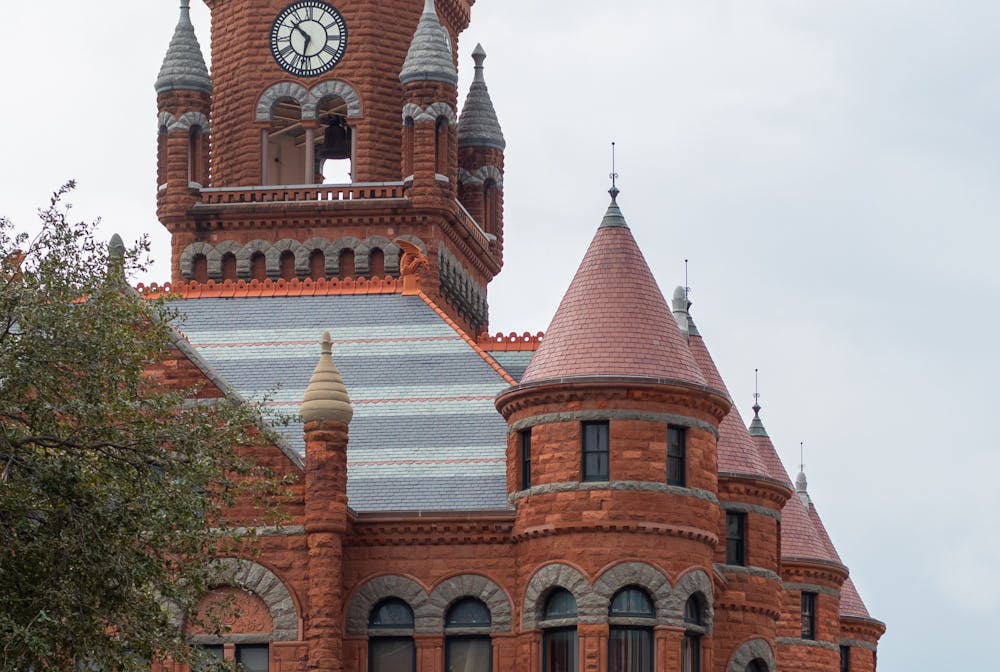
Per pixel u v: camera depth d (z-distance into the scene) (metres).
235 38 113.12
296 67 112.38
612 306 81.31
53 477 58.22
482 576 80.44
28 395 60.47
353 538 80.75
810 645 105.06
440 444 85.06
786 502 99.25
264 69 112.50
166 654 64.00
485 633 80.19
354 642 80.06
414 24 113.12
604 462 79.38
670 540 78.88
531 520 79.44
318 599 78.00
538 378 80.19
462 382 88.75
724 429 93.06
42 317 58.75
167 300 62.91
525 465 81.00
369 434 85.88
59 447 59.75
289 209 109.88
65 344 59.16
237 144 112.50
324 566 78.25
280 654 78.00
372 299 94.50
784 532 105.69
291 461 79.31
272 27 112.75
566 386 79.38
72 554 58.06
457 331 91.94
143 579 59.22
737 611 90.62
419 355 90.69
